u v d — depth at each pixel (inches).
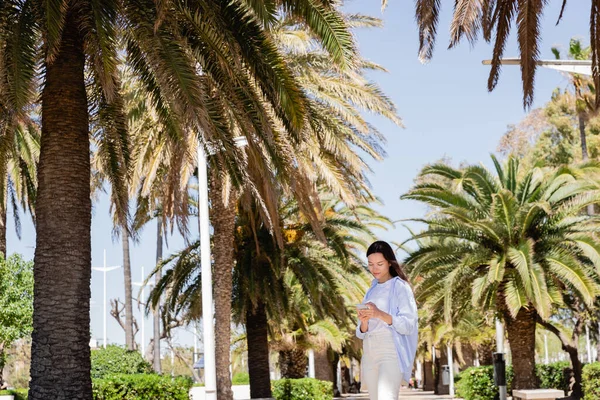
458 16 508.1
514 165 1022.4
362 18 773.3
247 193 625.3
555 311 1093.8
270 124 506.9
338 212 1127.6
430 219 979.9
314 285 972.6
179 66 438.6
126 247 1523.1
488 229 914.1
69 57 446.3
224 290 863.7
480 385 1247.5
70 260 428.1
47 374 417.1
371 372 223.0
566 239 905.5
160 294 1021.2
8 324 913.5
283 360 1481.3
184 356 2534.5
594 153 1770.4
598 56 498.9
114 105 555.5
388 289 228.2
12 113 466.9
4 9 438.6
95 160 786.2
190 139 721.6
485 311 1047.6
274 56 479.8
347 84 763.4
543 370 1405.0
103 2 431.8
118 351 990.4
